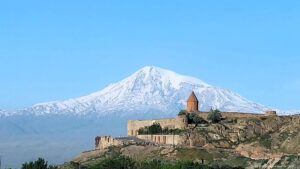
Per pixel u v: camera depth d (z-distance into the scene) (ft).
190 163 634.84
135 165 646.74
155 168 624.18
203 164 641.81
